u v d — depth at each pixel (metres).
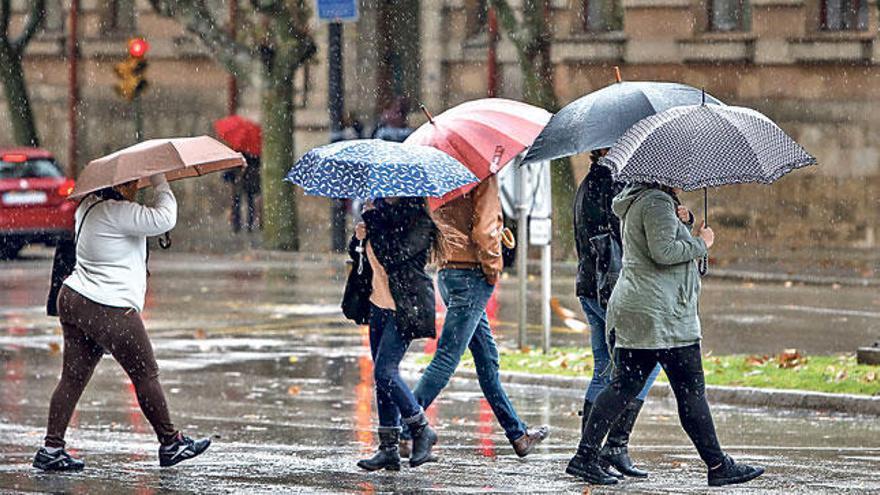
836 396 30.03
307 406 30.83
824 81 70.31
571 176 67.62
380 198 22.53
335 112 72.00
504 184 47.16
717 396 31.45
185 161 22.67
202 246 76.94
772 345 40.03
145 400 23.11
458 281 23.14
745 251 70.12
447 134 23.34
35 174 67.81
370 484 21.75
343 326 45.06
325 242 77.69
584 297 22.78
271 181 73.94
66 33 88.81
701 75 72.00
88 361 23.31
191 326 44.84
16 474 22.78
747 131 20.94
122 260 22.86
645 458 24.28
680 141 20.73
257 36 73.75
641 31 72.56
